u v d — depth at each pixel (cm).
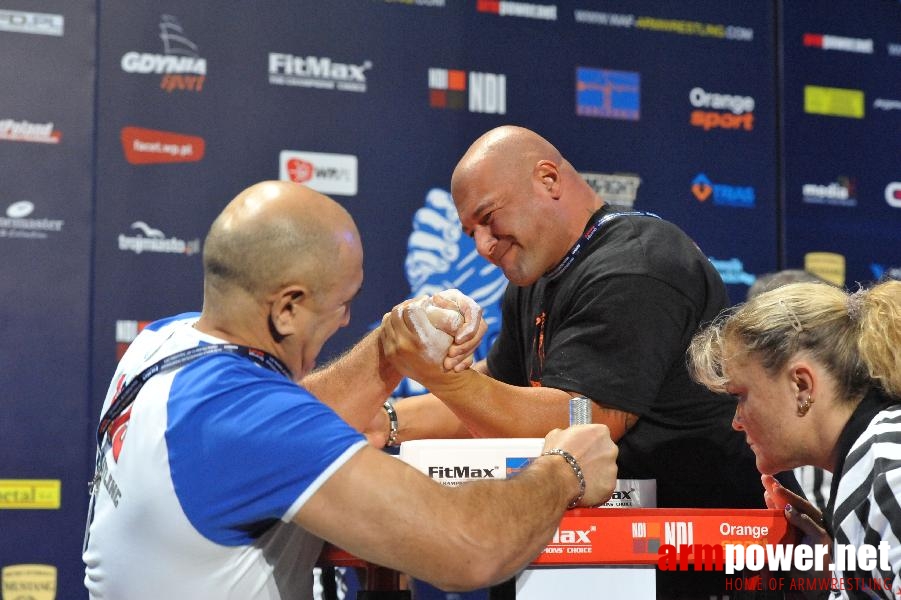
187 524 132
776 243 401
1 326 329
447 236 371
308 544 145
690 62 398
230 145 352
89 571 146
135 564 136
